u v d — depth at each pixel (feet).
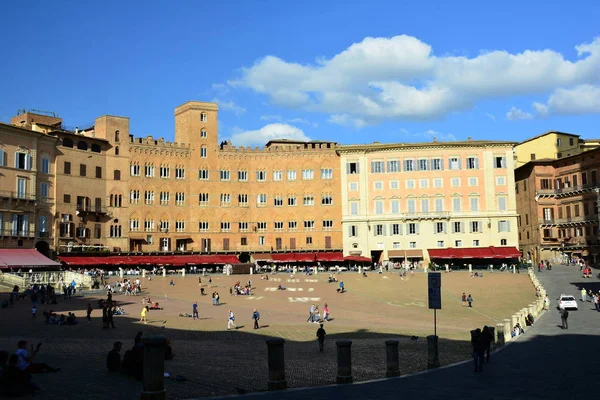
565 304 242.58
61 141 432.25
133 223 469.16
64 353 130.21
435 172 479.41
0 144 385.91
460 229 472.85
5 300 254.88
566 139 527.40
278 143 555.69
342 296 312.29
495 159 477.36
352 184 489.26
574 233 453.58
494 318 247.91
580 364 116.57
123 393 84.99
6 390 81.10
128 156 471.21
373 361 132.87
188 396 86.74
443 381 99.55
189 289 331.36
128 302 280.10
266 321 237.04
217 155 507.71
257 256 490.08
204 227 498.28
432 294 120.98
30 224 402.93
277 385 90.99
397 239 478.59
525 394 86.84
